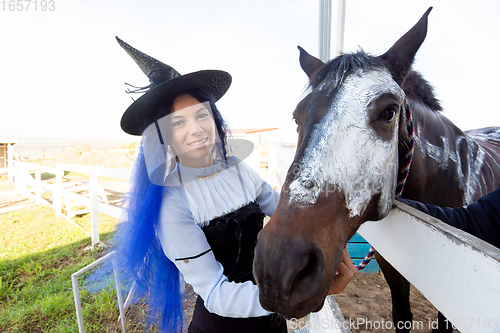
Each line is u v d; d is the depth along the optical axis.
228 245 1.07
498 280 0.59
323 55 3.04
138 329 2.39
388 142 1.08
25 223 5.30
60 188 5.47
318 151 0.96
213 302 0.94
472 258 0.67
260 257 0.82
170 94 1.08
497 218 1.04
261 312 0.92
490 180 1.99
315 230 0.87
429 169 1.64
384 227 1.18
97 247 4.09
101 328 2.47
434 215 1.11
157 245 1.12
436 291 0.81
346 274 1.02
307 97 1.18
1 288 3.17
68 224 5.20
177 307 1.22
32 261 3.74
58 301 2.85
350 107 1.03
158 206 1.02
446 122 1.91
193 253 0.98
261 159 6.22
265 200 1.40
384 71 1.18
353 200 0.98
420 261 0.90
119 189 4.70
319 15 3.03
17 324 2.62
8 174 9.28
